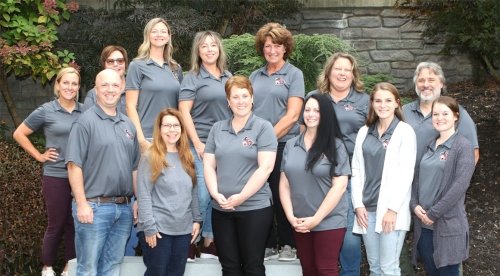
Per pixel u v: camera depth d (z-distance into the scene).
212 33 5.59
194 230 5.22
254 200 4.97
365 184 5.08
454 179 4.95
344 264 5.41
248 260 4.95
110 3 9.67
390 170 4.94
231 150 4.98
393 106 4.98
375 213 5.02
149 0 8.95
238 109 4.97
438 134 5.23
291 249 5.59
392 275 4.96
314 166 4.89
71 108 5.99
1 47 8.45
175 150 5.16
